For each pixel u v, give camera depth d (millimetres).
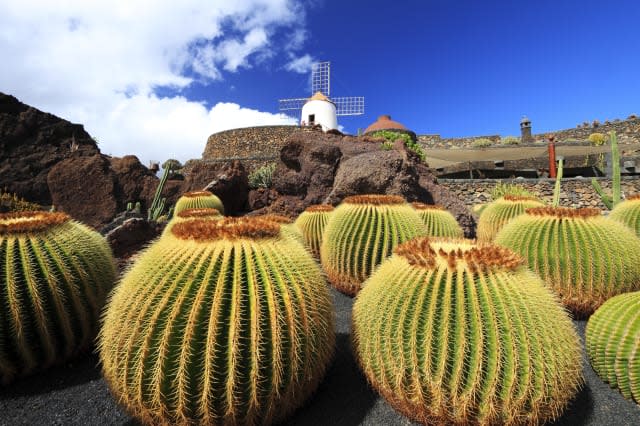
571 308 4262
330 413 2738
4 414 2836
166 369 2197
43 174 14516
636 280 4105
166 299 2230
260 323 2270
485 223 7250
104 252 3838
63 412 2859
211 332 2168
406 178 8234
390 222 4652
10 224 3162
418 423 2584
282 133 29000
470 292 2314
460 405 2279
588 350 3430
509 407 2244
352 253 4707
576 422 2686
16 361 3107
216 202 9125
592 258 4102
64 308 3234
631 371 2953
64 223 3551
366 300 2836
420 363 2373
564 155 20844
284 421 2645
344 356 3568
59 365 3463
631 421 2717
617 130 27484
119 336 2336
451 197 8805
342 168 9102
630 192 14797
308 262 2725
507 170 21438
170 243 2529
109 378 2510
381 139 12078
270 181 13172
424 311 2389
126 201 14234
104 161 14453
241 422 2328
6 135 14672
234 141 29594
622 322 3143
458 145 31969
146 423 2424
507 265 2430
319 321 2600
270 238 2592
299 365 2457
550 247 4281
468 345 2268
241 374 2229
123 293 2465
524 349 2236
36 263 3115
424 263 2498
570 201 15406
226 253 2359
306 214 6516
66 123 16328
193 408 2230
